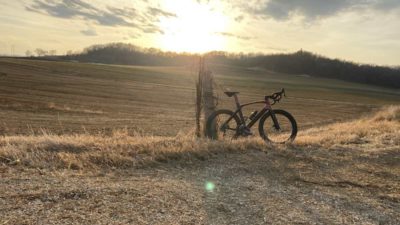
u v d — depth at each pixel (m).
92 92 51.72
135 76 87.44
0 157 5.41
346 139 8.92
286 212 4.35
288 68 186.38
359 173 6.23
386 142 8.80
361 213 4.54
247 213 4.22
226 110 8.43
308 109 51.44
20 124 22.39
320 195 5.05
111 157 5.73
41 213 3.72
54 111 31.64
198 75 9.01
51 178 4.78
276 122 8.41
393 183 5.80
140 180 5.00
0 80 54.69
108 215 3.80
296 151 7.39
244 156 6.69
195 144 6.79
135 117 31.45
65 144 6.26
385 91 125.75
